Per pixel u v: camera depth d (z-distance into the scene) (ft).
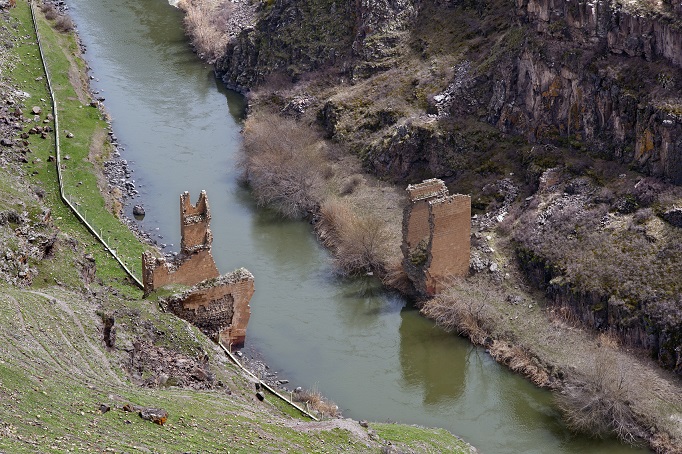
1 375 161.17
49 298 196.65
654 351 224.94
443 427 216.54
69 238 242.58
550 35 280.31
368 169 303.68
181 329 205.87
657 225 240.32
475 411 221.05
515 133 287.48
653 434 208.44
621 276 233.96
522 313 241.55
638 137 256.52
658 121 249.96
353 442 178.40
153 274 221.87
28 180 290.35
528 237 253.85
